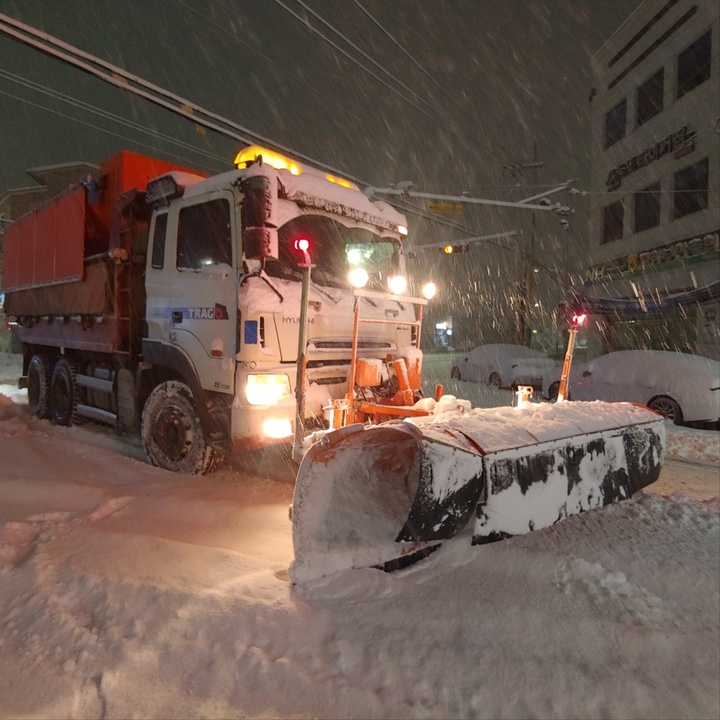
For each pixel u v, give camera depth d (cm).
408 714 210
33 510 421
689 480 648
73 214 769
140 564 315
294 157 1266
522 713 212
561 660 241
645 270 2189
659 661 245
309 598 285
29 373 987
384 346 600
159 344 580
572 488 377
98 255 684
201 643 245
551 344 4466
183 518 415
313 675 229
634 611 283
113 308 668
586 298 2352
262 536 385
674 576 323
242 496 477
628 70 2342
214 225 522
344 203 574
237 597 280
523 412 395
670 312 1998
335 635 254
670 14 2084
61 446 674
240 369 477
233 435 477
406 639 250
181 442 558
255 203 471
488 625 261
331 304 533
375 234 628
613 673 235
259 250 462
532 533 371
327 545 316
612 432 412
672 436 874
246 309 473
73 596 282
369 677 229
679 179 2033
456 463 314
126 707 211
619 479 416
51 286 849
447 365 2892
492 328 5512
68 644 245
